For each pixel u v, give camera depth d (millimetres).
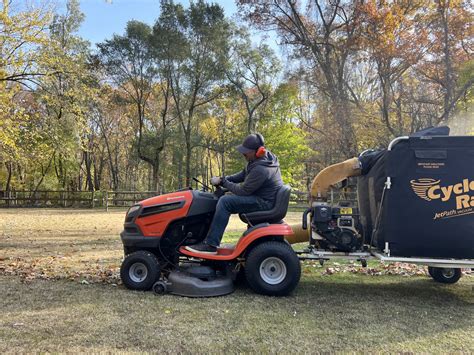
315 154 30422
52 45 13961
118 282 5137
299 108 34219
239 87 31297
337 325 3641
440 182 4258
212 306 4152
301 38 22266
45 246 8445
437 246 4281
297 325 3623
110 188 44625
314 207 4801
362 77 24500
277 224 4691
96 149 39500
